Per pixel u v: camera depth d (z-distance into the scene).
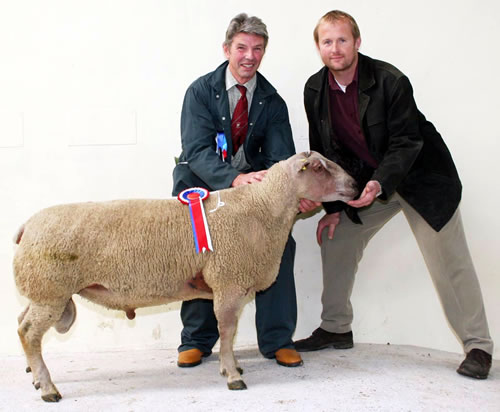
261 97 4.04
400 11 4.75
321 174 3.62
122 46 4.86
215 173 3.76
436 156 3.93
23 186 4.86
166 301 3.50
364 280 4.89
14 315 4.80
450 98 4.72
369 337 4.91
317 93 4.07
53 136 4.85
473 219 4.72
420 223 3.96
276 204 3.54
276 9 4.84
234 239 3.38
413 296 4.84
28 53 4.85
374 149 3.97
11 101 4.86
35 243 3.16
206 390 3.37
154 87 4.87
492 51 4.66
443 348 4.81
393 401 3.14
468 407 3.06
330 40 3.72
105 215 3.28
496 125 4.67
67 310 3.52
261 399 3.17
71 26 4.85
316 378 3.60
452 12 4.70
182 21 4.86
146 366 4.11
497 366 4.13
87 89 4.86
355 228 4.38
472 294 3.83
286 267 4.05
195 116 3.96
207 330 4.16
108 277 3.25
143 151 4.87
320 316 4.80
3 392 3.44
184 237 3.32
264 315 4.05
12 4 4.84
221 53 4.87
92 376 3.81
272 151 4.10
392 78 3.77
